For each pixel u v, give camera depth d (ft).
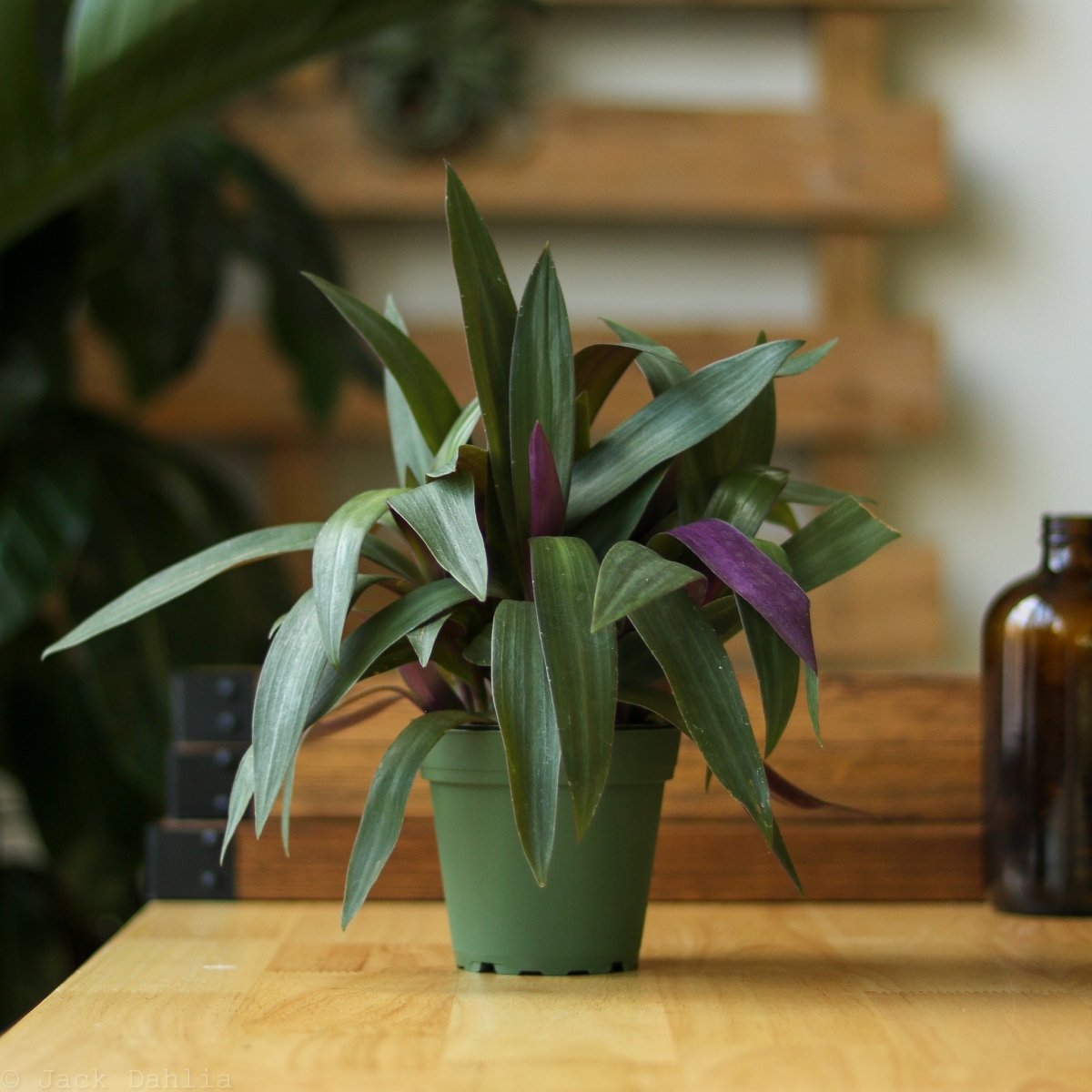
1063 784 3.99
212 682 4.20
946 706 4.21
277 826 4.17
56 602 6.16
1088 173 6.77
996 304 6.77
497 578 3.59
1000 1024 3.41
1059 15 6.77
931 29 6.78
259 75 5.14
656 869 4.16
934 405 6.58
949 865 4.16
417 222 6.75
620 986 3.57
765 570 3.41
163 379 5.96
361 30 5.13
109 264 5.90
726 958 3.74
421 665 3.51
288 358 6.01
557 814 3.52
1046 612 4.00
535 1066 3.26
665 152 6.56
